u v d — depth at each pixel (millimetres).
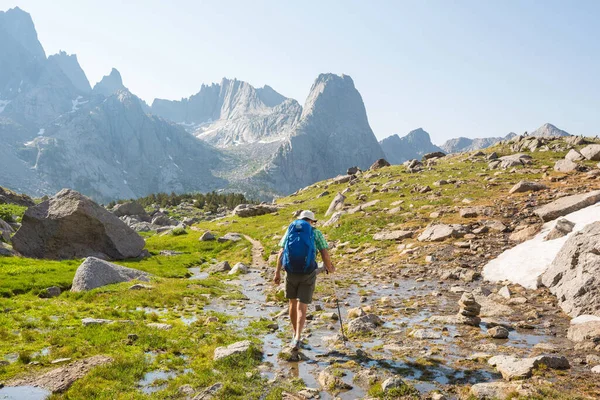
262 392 6984
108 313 14102
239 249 49125
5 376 7801
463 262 21578
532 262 18078
